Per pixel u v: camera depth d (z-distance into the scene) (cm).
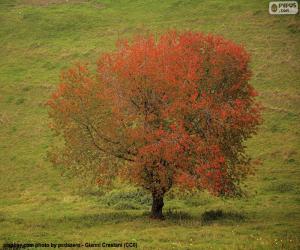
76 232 7231
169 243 6316
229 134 8019
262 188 10562
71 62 17675
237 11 19350
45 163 12700
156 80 8019
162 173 7750
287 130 12862
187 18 19562
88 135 8362
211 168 7588
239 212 8744
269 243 6016
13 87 16588
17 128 14500
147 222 7881
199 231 6981
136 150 8144
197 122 8031
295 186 10462
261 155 12019
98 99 8244
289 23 17712
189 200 10025
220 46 8312
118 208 9644
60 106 8319
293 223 7600
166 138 7788
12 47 19350
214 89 8225
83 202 10294
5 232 7281
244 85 8281
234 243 6134
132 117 8131
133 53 8369
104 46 18325
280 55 16112
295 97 14038
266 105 13925
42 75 17225
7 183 12006
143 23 19688
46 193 11238
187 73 8094
